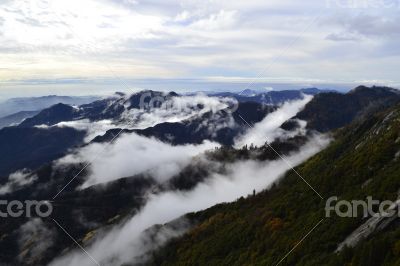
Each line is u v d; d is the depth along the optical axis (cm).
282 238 13300
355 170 14912
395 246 8112
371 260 8200
